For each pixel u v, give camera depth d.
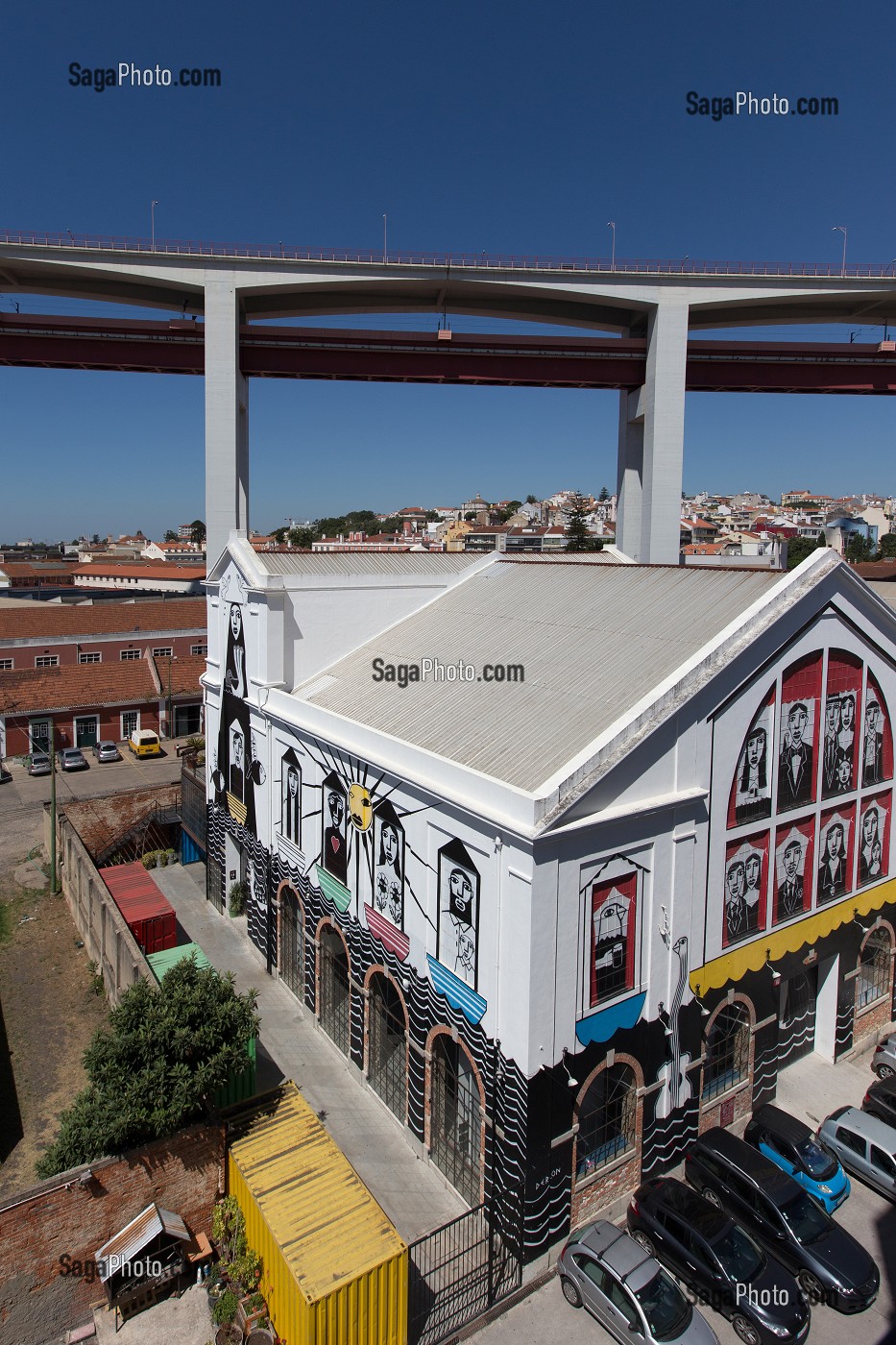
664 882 17.81
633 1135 18.28
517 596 27.66
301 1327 13.70
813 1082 22.22
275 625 27.09
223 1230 16.59
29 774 50.97
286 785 26.19
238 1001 17.84
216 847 32.91
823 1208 17.61
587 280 56.94
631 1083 18.14
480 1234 17.34
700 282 57.66
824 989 23.14
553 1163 16.56
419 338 56.47
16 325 53.09
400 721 22.14
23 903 33.69
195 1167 16.80
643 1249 15.88
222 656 31.42
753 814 19.67
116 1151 16.09
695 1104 19.31
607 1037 17.20
